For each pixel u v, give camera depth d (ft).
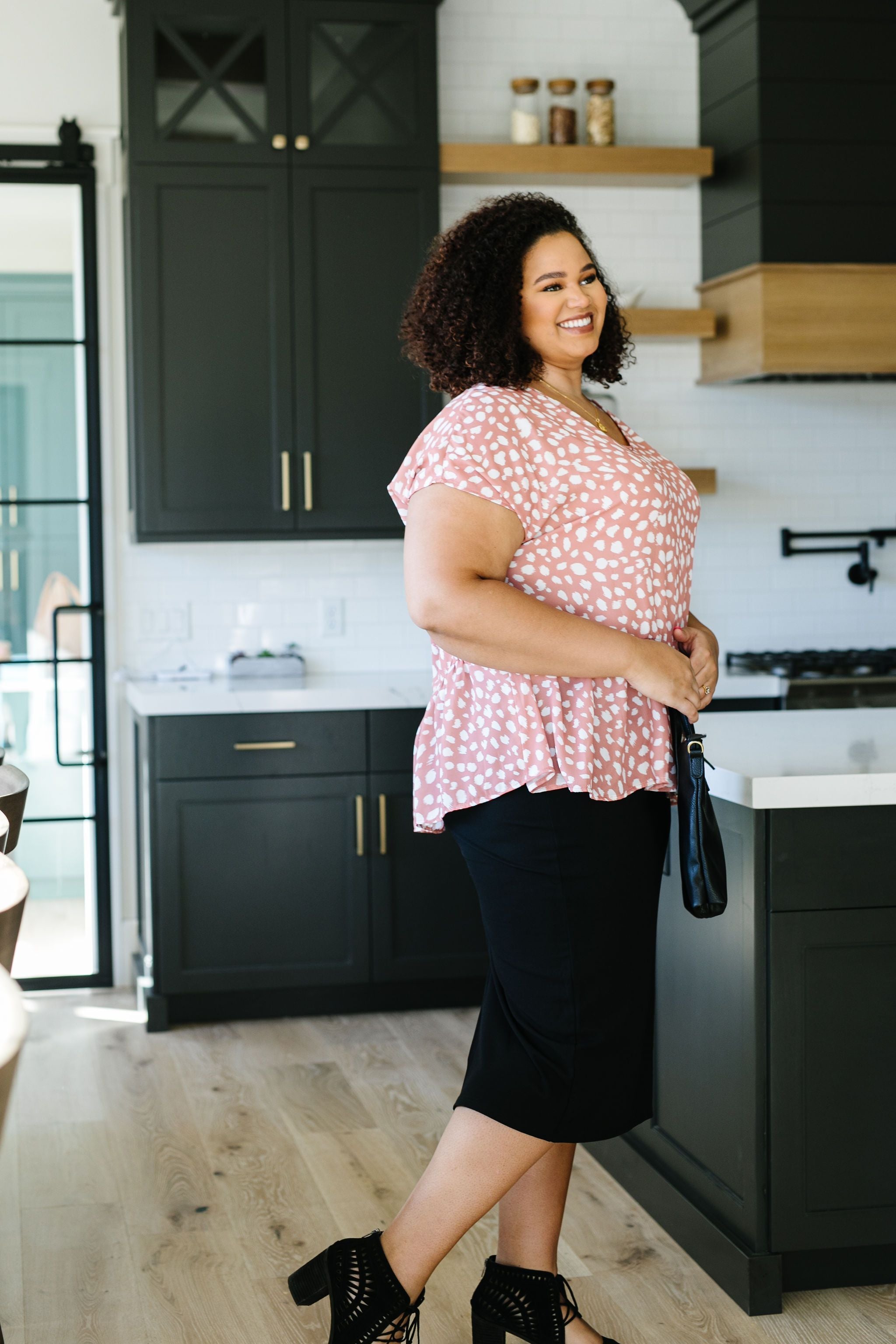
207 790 12.48
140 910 14.10
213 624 14.43
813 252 13.97
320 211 13.23
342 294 13.30
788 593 15.55
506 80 14.66
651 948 6.04
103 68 13.92
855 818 7.08
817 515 15.60
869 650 15.49
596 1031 5.82
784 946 7.06
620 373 7.16
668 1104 8.32
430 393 13.51
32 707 14.25
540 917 5.76
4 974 3.34
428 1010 13.21
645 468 5.86
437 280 6.06
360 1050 11.96
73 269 14.10
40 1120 10.32
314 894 12.73
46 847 14.29
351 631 14.69
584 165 14.12
